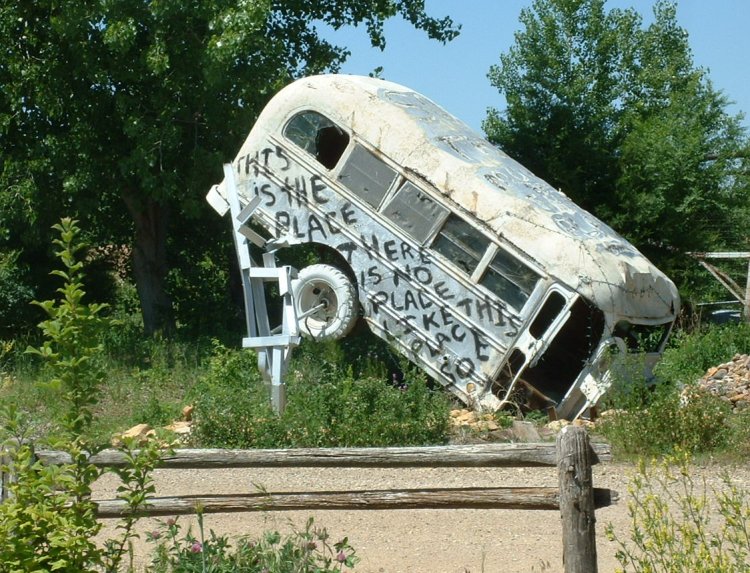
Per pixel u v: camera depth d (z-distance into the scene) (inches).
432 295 520.7
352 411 403.9
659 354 532.4
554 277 491.5
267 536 208.2
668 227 988.6
